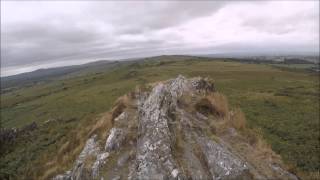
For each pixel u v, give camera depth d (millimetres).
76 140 26562
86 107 86438
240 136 19297
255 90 107250
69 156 23844
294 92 101500
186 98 23500
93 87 164875
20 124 92625
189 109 21781
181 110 21109
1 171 40062
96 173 16875
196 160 16047
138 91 26016
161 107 19594
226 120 20938
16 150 49344
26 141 52531
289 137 43312
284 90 107500
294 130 47094
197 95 24438
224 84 125375
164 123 17906
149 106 19984
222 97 25672
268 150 18547
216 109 22609
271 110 63656
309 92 101812
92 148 20234
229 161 15648
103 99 98688
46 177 23000
